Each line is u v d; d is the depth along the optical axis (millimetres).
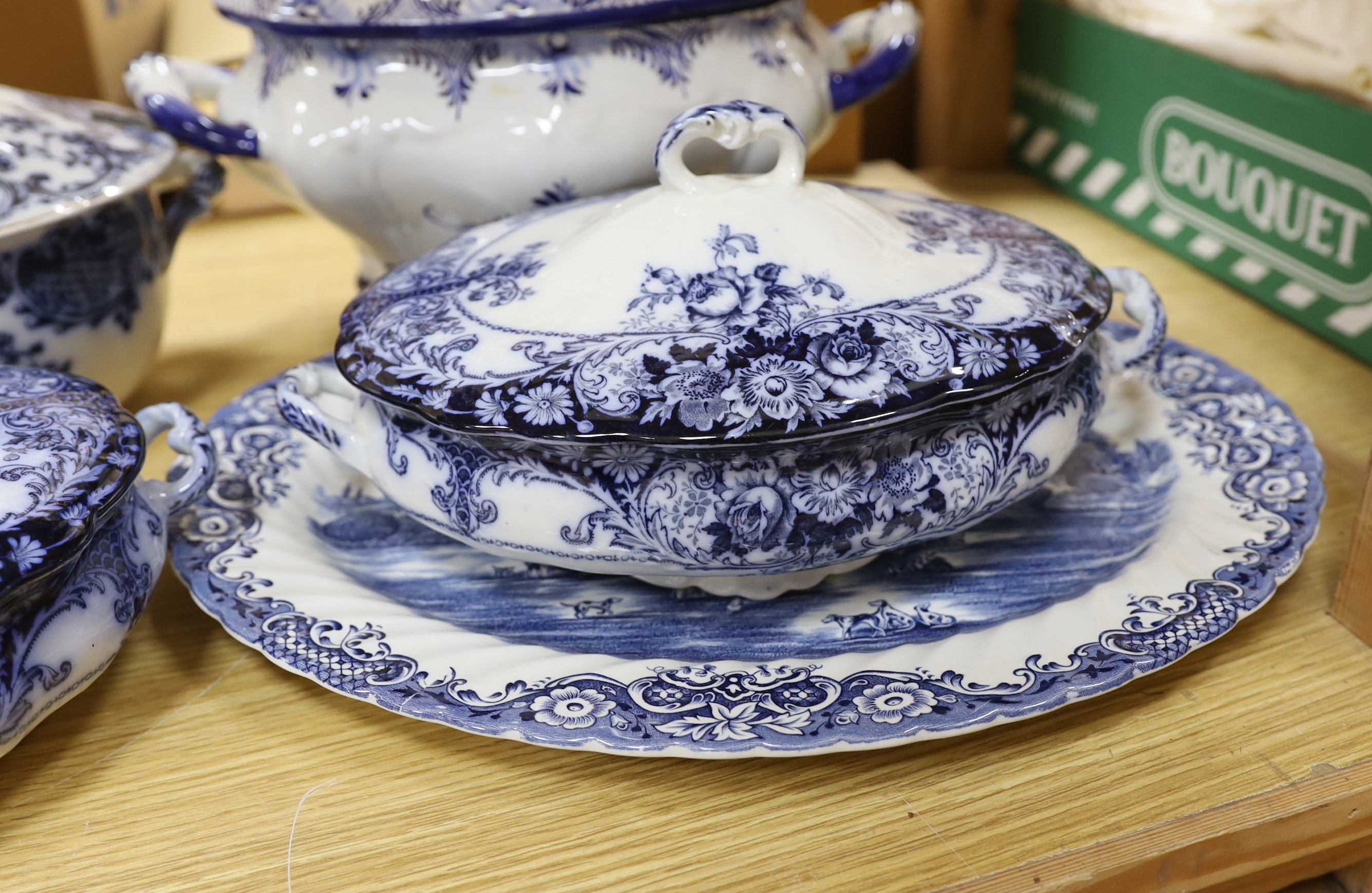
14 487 387
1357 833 396
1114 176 855
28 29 799
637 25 555
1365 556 443
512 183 573
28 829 394
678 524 417
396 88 564
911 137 1047
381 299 484
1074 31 871
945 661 412
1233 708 422
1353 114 626
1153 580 443
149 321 623
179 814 398
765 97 590
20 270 551
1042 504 532
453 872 371
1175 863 371
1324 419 602
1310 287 683
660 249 440
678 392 392
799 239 441
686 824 386
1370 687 428
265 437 585
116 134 615
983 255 468
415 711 394
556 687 405
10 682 381
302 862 377
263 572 477
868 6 908
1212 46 726
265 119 595
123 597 424
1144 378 599
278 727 438
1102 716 421
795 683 404
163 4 882
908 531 432
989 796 390
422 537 535
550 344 421
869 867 366
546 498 427
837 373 396
